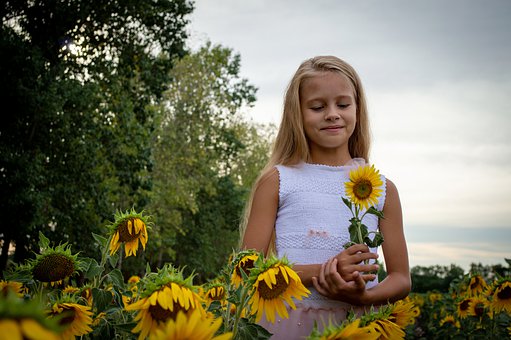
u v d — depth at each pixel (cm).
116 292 173
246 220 232
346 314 187
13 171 1238
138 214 186
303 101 221
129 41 1595
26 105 1270
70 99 1365
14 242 1373
